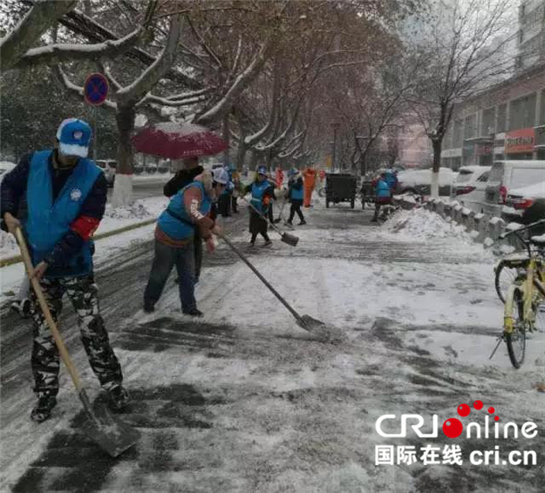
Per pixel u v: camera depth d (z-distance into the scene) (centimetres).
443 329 606
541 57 2253
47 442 366
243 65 1930
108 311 662
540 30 2214
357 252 1138
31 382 461
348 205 2591
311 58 2553
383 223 1733
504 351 543
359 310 677
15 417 399
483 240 1245
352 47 2534
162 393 441
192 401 427
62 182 365
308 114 3491
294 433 381
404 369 496
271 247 1195
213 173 736
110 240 1245
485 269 953
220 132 2997
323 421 399
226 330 595
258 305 693
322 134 4928
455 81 2080
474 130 5916
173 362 504
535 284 558
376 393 446
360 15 2302
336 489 320
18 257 933
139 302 703
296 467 341
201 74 2153
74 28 1284
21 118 4031
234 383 461
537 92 4272
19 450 356
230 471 336
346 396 440
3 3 1130
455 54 2097
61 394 434
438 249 1188
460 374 488
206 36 1816
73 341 555
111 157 4731
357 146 3556
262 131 2605
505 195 1374
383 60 2786
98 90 1118
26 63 1000
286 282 829
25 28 735
